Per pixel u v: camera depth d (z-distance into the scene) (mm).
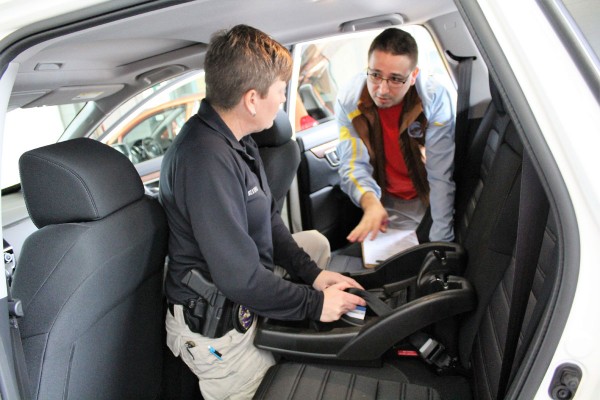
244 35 1190
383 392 1229
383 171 2209
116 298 1146
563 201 660
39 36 857
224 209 1184
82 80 1592
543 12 653
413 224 2141
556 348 704
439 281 1397
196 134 1229
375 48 1843
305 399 1216
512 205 1203
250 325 1367
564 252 676
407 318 1256
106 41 1214
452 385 1329
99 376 1151
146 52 1561
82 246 1024
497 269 1255
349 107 2145
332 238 2748
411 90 1961
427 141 2000
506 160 1329
